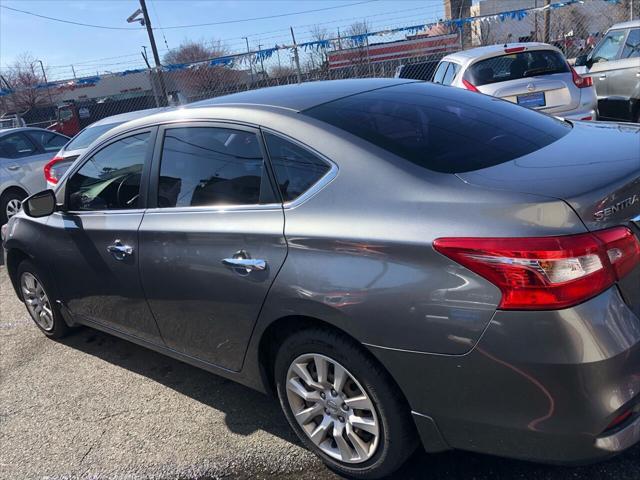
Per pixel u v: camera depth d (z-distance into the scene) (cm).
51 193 361
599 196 198
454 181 219
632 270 201
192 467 280
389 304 211
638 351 196
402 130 254
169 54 2823
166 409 333
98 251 337
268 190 258
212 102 308
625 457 247
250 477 269
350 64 1505
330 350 237
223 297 269
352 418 241
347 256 223
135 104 2017
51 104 2672
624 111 883
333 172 239
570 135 276
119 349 418
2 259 731
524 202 198
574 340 186
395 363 215
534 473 246
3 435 329
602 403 190
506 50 747
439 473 253
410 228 211
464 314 197
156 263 299
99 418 334
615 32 902
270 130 263
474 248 195
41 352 429
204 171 287
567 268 186
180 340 308
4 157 866
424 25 1260
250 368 276
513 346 191
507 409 199
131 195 323
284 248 242
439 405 212
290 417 268
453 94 317
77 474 287
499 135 262
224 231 265
